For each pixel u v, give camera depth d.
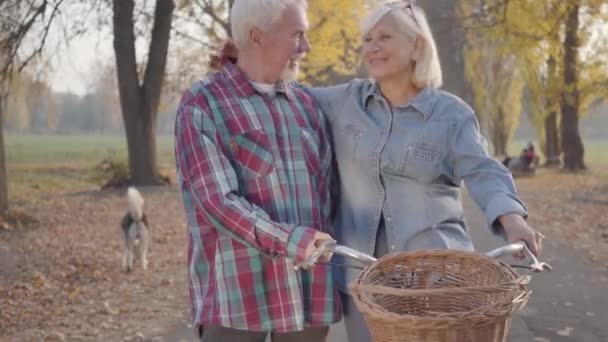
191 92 2.95
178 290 8.48
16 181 26.83
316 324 2.97
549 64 27.89
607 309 7.07
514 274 2.37
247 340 2.91
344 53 23.36
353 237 3.19
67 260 10.30
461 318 2.17
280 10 2.88
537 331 6.34
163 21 22.27
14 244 11.56
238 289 2.83
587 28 26.72
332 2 22.36
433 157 3.06
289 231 2.61
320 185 3.07
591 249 10.80
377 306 2.26
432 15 14.92
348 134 3.19
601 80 27.31
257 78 2.96
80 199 19.39
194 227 2.92
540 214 15.68
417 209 3.09
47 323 7.12
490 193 2.91
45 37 17.31
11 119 61.69
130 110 22.52
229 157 2.86
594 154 53.38
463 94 15.12
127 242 9.66
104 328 6.89
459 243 3.14
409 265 2.61
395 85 3.14
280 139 2.94
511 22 23.45
